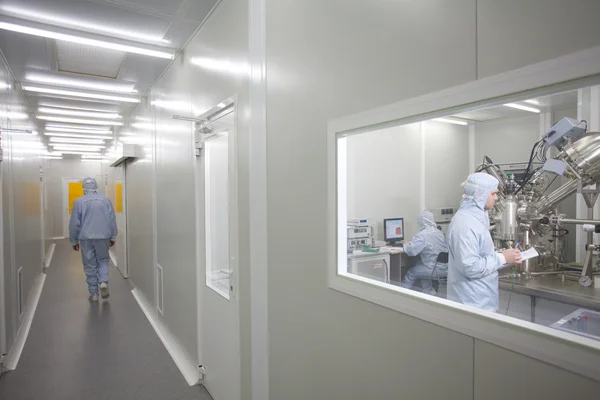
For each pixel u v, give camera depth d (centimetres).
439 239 269
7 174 265
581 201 225
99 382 236
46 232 705
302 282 136
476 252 153
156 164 348
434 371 86
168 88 309
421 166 385
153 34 244
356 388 111
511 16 68
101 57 290
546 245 201
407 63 91
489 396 74
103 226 414
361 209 342
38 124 540
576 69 59
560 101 282
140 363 262
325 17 121
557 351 62
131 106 447
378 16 100
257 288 166
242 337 181
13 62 295
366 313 106
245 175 177
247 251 176
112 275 557
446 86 81
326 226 123
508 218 190
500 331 71
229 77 192
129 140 506
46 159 745
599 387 58
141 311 377
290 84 140
